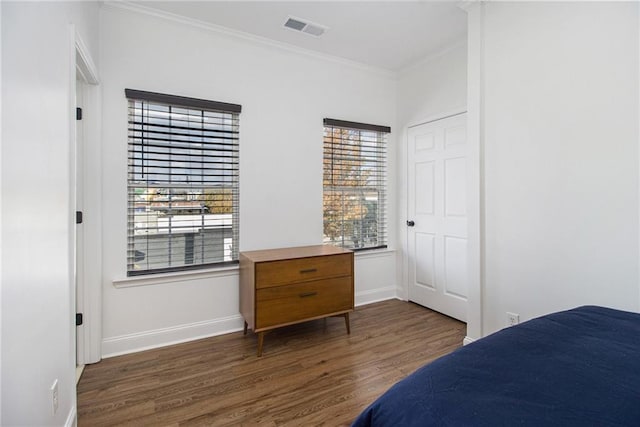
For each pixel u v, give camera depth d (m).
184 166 2.52
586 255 1.75
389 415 0.80
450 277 3.03
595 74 1.70
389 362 2.19
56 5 1.29
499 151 2.17
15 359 0.92
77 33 1.61
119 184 2.29
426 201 3.27
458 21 2.54
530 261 2.01
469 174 2.33
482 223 2.27
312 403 1.75
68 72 1.43
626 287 1.61
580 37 1.76
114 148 2.27
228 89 2.66
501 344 1.03
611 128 1.65
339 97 3.23
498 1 2.15
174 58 2.46
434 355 2.29
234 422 1.60
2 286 0.85
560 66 1.85
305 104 3.03
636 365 0.88
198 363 2.18
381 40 2.83
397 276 3.63
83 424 1.58
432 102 3.17
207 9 2.35
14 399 0.92
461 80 2.88
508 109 2.11
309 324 2.88
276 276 2.36
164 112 2.45
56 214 1.28
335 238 3.27
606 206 1.67
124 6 2.28
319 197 3.12
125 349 2.31
